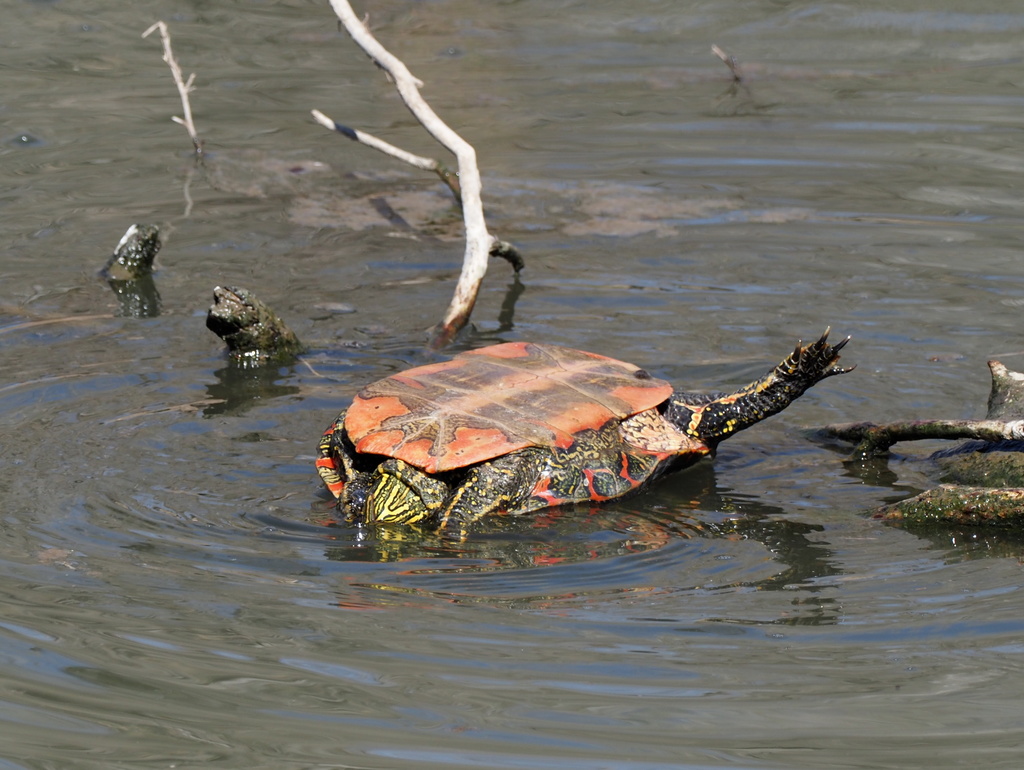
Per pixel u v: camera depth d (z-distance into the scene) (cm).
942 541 1486
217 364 2044
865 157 3147
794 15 4419
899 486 1655
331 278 2481
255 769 962
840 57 4031
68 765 966
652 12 4525
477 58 4122
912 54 4031
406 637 1213
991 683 1119
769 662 1170
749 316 2216
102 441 1711
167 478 1609
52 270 2489
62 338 2133
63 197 2948
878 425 1723
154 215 2842
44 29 4391
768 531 1519
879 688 1114
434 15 4591
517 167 3161
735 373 1970
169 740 1003
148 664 1138
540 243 2642
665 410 1734
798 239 2611
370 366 2045
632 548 1464
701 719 1054
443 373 1695
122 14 4556
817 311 2228
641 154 3231
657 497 1620
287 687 1100
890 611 1291
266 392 1920
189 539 1443
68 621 1220
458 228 2788
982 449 1669
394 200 2978
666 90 3759
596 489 1566
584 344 2112
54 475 1595
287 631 1219
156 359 2053
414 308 2323
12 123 3481
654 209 2830
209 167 3192
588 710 1069
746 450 1780
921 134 3312
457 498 1505
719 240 2623
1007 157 3100
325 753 987
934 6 4400
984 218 2702
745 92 3722
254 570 1370
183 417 1812
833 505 1600
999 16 4278
